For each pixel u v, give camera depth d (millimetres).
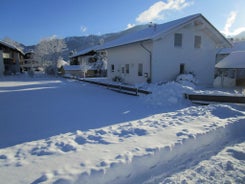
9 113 8117
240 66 16031
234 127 5504
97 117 7262
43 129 5887
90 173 2986
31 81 27812
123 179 3244
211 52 18359
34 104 10125
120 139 4391
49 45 53625
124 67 20547
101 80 24391
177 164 3809
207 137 4738
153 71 15836
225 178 3334
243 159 3984
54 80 30188
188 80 15727
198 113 6723
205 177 3359
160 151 3811
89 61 44906
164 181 3254
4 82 25594
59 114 7848
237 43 28422
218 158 4008
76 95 13484
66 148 3914
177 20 18156
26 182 2770
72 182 2805
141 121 5969
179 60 16797
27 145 4160
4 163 3314
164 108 8680
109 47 20984
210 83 18609
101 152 3699
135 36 19391
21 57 60750
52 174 2934
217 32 17250
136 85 16125
